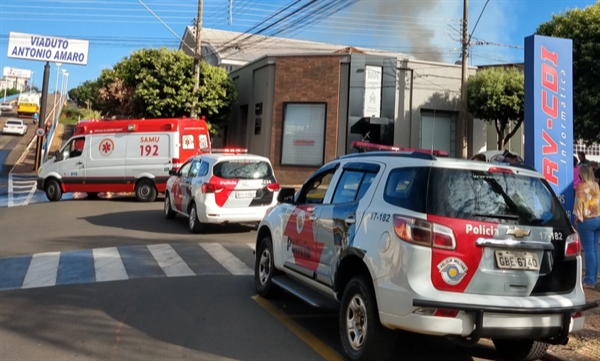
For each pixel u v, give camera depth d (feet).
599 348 18.88
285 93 85.20
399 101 84.17
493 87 81.92
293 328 21.63
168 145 66.95
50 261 33.53
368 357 16.66
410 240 15.42
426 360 18.76
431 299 14.90
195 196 43.75
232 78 102.94
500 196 16.12
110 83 98.73
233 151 46.62
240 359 18.24
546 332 15.64
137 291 26.78
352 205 18.61
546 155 26.30
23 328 21.29
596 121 70.79
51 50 118.52
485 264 15.30
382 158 18.56
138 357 18.28
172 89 89.86
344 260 18.30
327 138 82.53
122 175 67.77
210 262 33.58
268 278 25.36
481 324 14.92
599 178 44.14
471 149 89.35
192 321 22.24
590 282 26.86
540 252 15.88
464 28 76.69
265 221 26.09
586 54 69.87
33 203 68.39
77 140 69.31
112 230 45.70
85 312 23.36
